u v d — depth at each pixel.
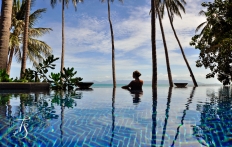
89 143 1.92
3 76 7.69
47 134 2.18
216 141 1.97
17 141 1.96
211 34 9.76
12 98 5.44
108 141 1.97
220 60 11.49
